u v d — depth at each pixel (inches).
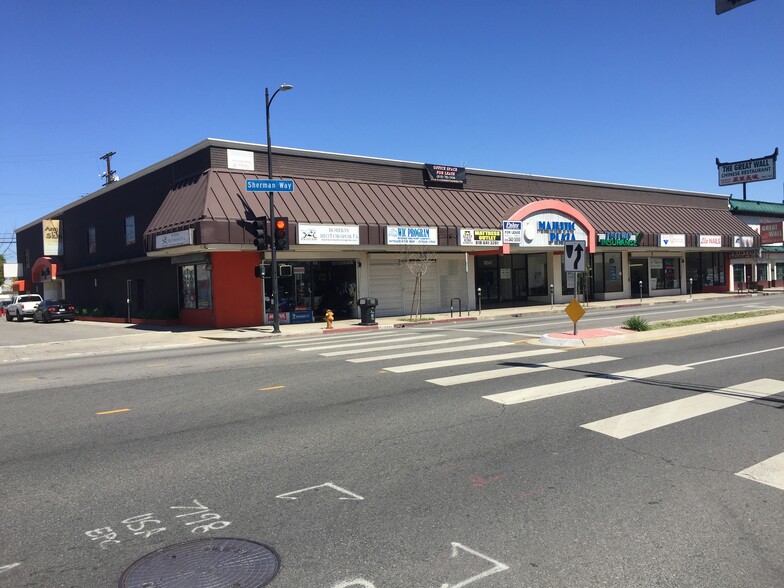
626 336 612.1
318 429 277.6
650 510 180.2
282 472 219.0
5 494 201.0
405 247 1042.1
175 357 593.0
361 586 138.8
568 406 313.3
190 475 217.3
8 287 3462.1
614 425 274.8
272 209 842.2
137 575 145.1
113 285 1389.0
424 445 249.6
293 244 906.1
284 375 432.5
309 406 326.0
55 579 143.8
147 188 1182.9
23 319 1588.3
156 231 956.6
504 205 1235.9
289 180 823.1
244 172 965.8
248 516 179.9
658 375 398.6
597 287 1444.4
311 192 993.5
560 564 148.3
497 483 204.5
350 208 1001.5
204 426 287.1
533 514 178.5
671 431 264.1
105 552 157.6
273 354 574.2
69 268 1675.7
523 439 255.8
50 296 1875.0
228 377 433.1
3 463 234.8
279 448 248.7
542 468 218.8
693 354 494.9
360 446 249.8
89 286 1547.7
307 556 153.8
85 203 1546.5
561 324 827.4
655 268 1576.0
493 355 506.3
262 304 982.4
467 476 211.9
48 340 863.7
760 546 156.7
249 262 973.8
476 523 172.7
